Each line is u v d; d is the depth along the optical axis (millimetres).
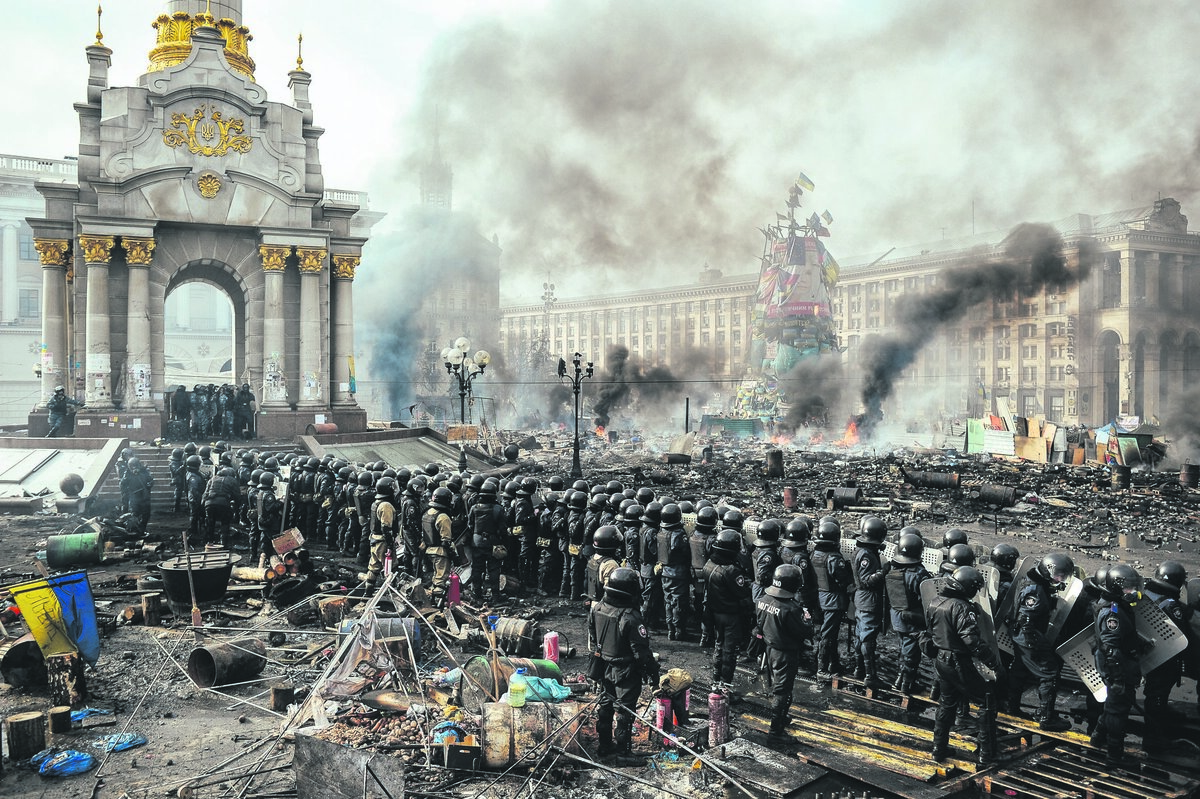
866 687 10594
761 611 9266
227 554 15445
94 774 8180
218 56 35000
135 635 12883
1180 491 34406
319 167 37906
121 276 33969
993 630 8641
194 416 33250
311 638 12703
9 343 65062
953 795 7875
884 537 10680
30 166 67562
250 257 36250
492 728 8086
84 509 25125
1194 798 7879
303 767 7363
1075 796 7762
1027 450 48656
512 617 13000
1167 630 8555
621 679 8391
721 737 8922
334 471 21047
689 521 14086
